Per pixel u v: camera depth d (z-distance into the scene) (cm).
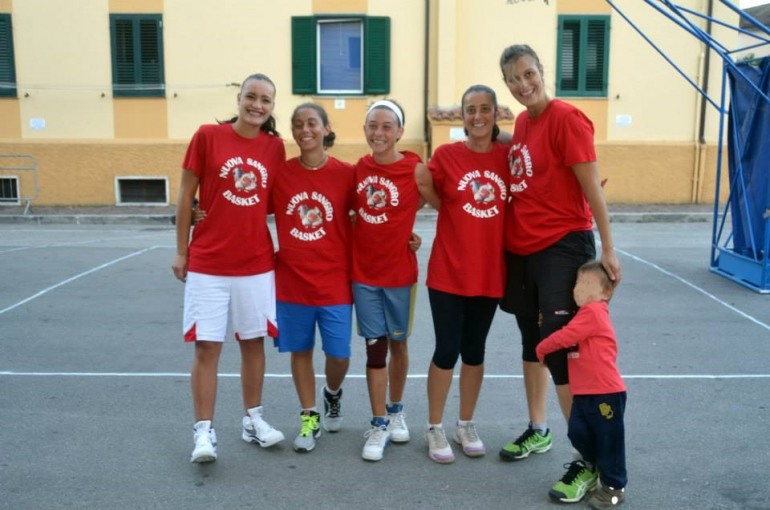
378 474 398
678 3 1688
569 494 365
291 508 361
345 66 1719
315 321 428
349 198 419
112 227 1506
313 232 413
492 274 398
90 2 1680
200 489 379
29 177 1720
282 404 501
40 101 1706
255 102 391
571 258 377
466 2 1686
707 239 1277
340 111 1714
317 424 436
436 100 1702
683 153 1723
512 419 475
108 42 1691
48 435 446
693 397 512
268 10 1684
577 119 365
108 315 748
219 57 1700
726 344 642
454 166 399
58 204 1731
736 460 412
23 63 1694
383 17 1675
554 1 1681
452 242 401
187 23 1688
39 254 1109
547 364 382
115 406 495
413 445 437
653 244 1211
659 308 771
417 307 798
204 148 398
